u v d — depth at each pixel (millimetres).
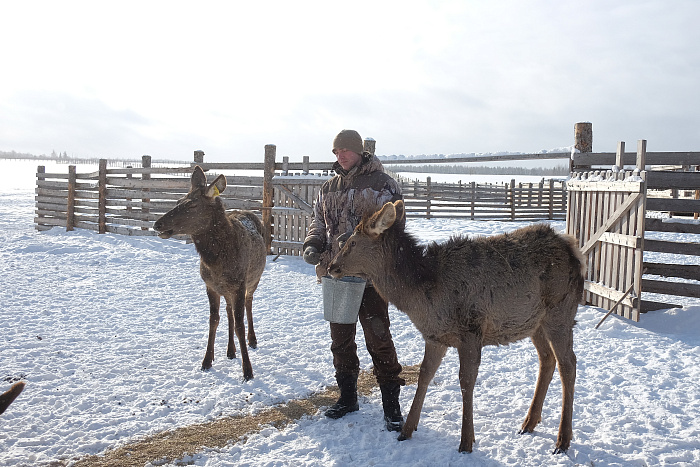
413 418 3926
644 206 6973
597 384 5043
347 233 4168
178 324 6977
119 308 7668
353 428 4090
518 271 3830
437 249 3979
